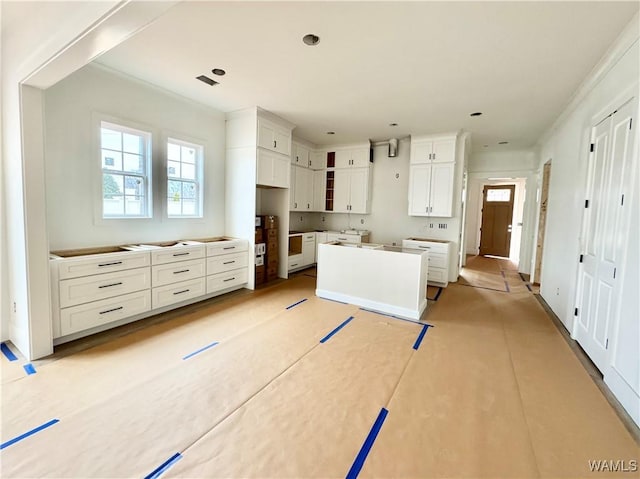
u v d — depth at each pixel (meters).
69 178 2.90
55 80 2.22
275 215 5.29
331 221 6.83
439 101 3.70
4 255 2.60
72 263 2.62
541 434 1.75
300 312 3.67
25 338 2.43
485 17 2.08
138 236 3.53
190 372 2.29
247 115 4.29
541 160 5.48
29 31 2.14
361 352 2.70
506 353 2.75
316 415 1.86
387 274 3.77
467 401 2.04
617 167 2.32
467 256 8.55
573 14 2.02
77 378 2.17
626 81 2.24
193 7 2.02
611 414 1.94
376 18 2.12
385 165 6.14
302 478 1.42
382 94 3.54
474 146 6.05
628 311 2.01
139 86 3.39
